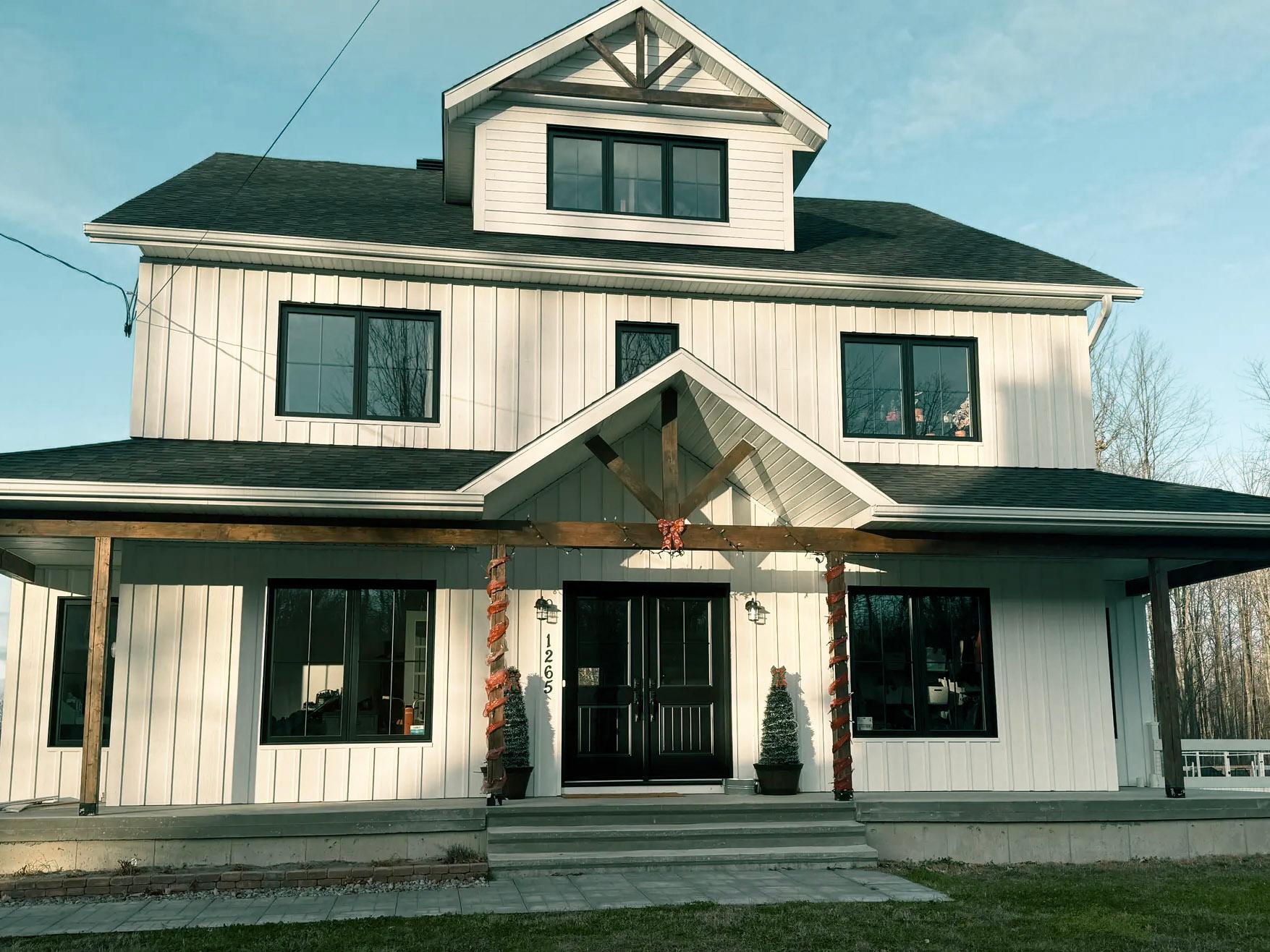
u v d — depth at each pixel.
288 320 11.70
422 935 7.14
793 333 12.65
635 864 9.46
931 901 8.34
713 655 11.91
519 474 9.71
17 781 11.36
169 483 9.19
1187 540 11.16
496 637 10.02
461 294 12.02
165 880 8.61
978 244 14.35
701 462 12.04
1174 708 11.05
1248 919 7.90
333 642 10.96
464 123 12.77
